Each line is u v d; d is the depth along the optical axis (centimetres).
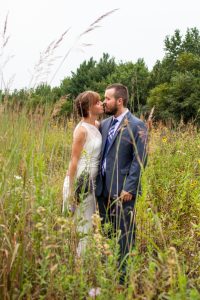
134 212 369
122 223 400
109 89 419
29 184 310
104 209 422
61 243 296
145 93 3306
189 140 838
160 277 253
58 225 308
